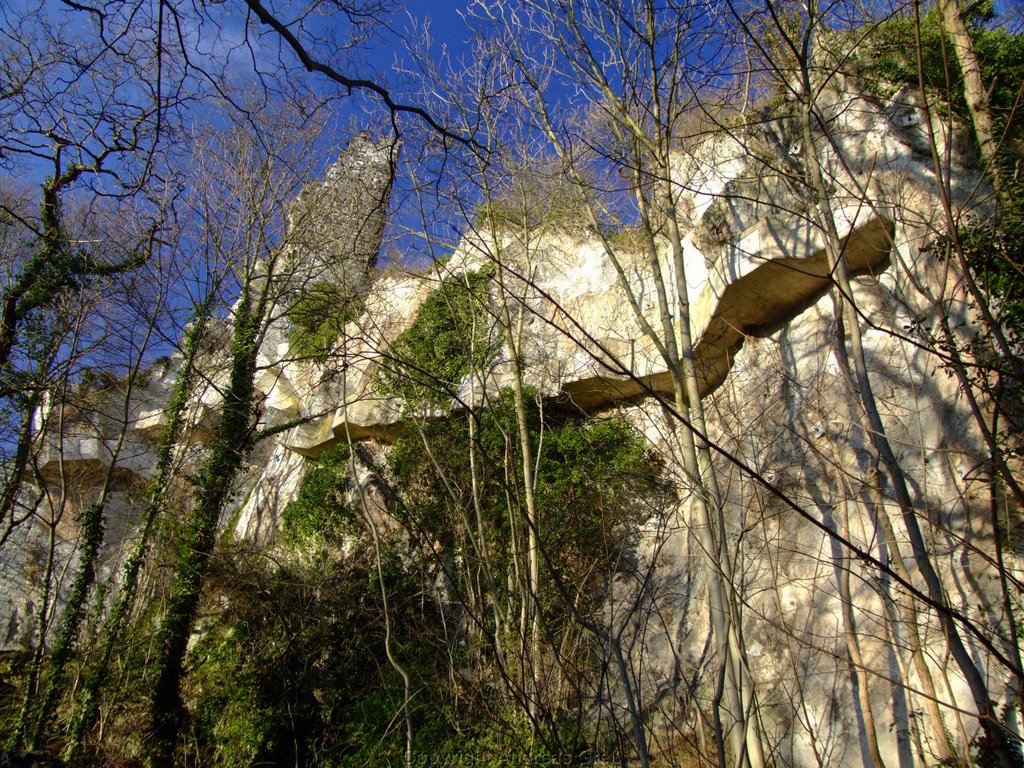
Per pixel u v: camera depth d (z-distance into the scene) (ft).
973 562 21.36
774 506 28.55
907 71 27.30
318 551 40.42
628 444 35.40
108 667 36.32
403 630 33.19
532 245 42.32
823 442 27.71
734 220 32.07
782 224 29.86
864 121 27.66
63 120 28.32
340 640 35.45
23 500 59.57
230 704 35.78
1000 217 19.16
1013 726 19.04
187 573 38.42
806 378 29.81
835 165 27.91
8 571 57.52
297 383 53.36
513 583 28.02
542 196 39.19
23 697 40.42
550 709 17.21
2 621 55.31
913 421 24.80
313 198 46.60
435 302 42.63
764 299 32.35
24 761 10.09
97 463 58.65
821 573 26.11
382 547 37.58
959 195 24.03
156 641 37.35
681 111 25.31
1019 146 20.11
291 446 50.42
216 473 41.11
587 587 29.35
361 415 44.14
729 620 17.20
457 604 31.71
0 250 41.06
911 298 25.30
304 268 45.93
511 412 37.06
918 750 20.36
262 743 33.83
